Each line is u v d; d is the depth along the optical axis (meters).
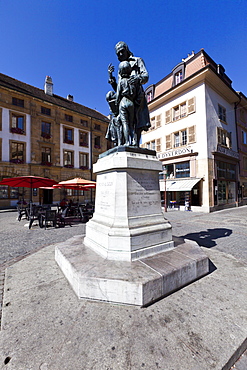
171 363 1.52
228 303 2.36
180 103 17.19
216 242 5.91
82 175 27.45
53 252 4.60
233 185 18.84
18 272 3.34
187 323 1.98
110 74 4.36
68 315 2.12
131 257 2.95
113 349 1.66
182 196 17.06
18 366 1.51
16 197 20.56
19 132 21.20
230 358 1.57
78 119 27.59
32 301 2.41
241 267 3.56
